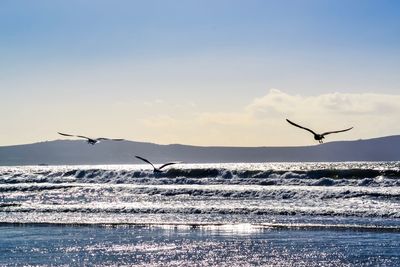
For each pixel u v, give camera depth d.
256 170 70.25
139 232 33.62
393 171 64.19
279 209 40.28
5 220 39.31
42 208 45.03
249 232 32.78
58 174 84.44
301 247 28.39
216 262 26.06
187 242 30.34
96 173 80.38
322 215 37.97
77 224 36.91
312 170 67.38
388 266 24.30
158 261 26.44
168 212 41.25
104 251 28.59
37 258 27.38
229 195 51.41
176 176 74.25
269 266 25.12
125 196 54.16
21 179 81.19
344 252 26.98
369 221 35.03
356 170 65.81
